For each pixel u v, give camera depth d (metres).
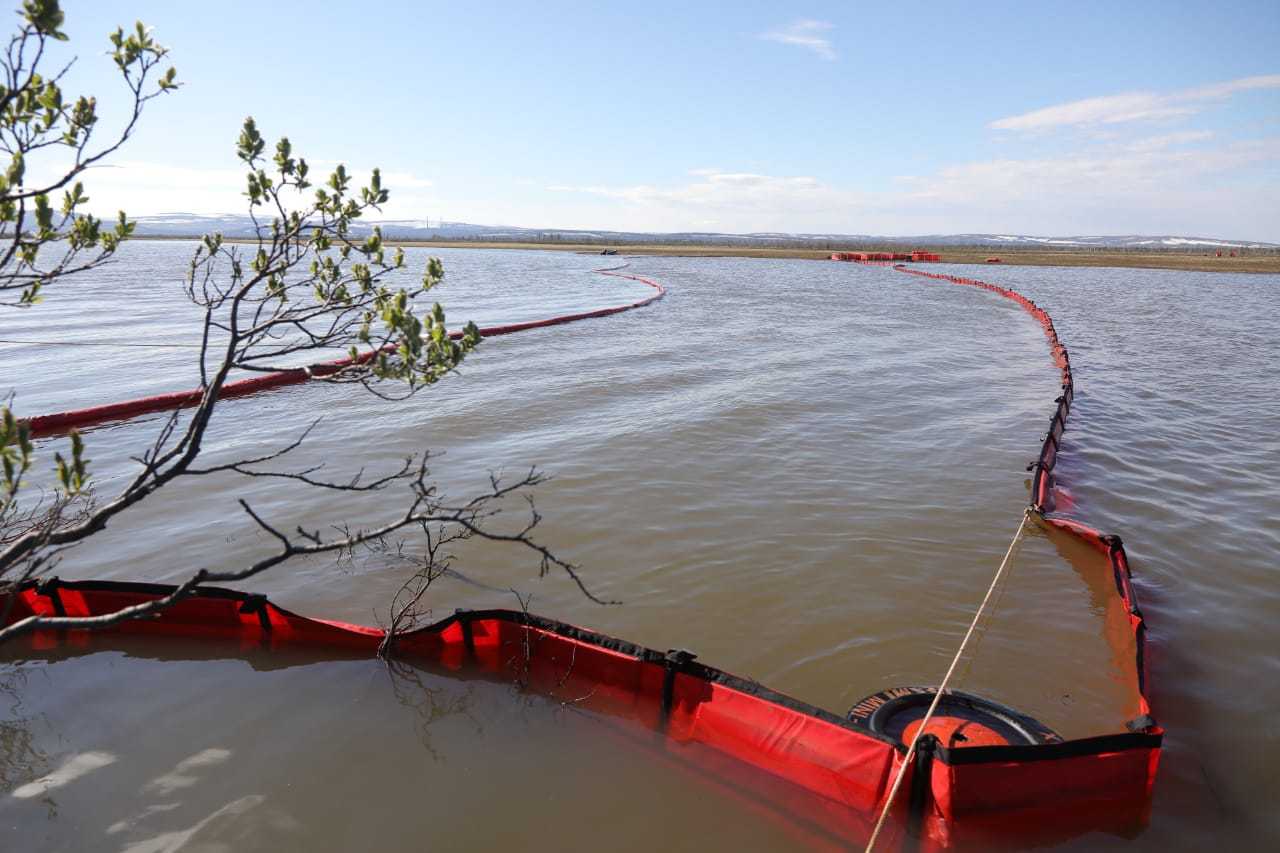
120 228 4.00
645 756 5.71
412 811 5.16
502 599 8.05
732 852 4.85
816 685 6.65
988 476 11.95
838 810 5.15
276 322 4.39
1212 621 7.75
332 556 8.90
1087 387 19.11
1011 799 4.89
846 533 9.73
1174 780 5.53
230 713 6.18
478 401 16.48
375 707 6.27
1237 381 20.17
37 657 6.99
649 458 12.60
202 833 4.95
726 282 57.41
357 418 15.08
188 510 10.20
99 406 15.97
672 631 7.48
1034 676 6.80
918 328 30.34
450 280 58.09
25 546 3.40
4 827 4.96
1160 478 12.05
